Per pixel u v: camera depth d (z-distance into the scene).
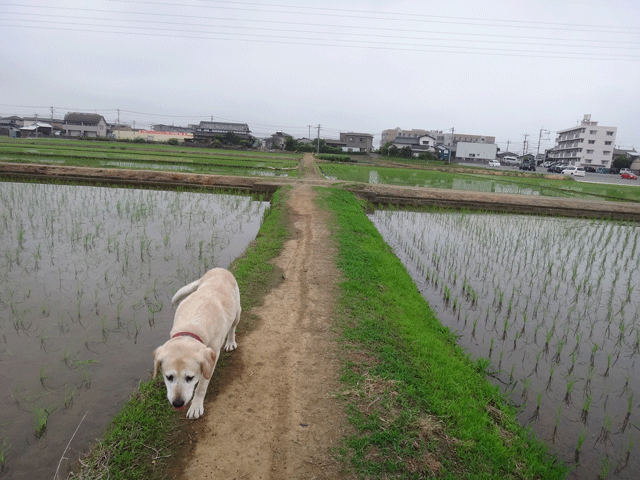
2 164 21.89
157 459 3.35
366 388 4.45
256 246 9.66
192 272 8.33
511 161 86.88
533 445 4.06
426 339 5.86
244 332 5.54
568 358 6.14
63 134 86.25
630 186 42.41
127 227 11.90
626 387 5.47
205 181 22.09
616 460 4.16
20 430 3.85
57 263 8.50
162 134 79.38
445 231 14.93
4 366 4.82
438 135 107.44
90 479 3.13
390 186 24.25
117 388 4.50
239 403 4.10
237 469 3.30
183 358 3.41
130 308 6.53
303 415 3.98
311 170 35.03
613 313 7.92
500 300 7.96
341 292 7.18
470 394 4.75
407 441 3.72
